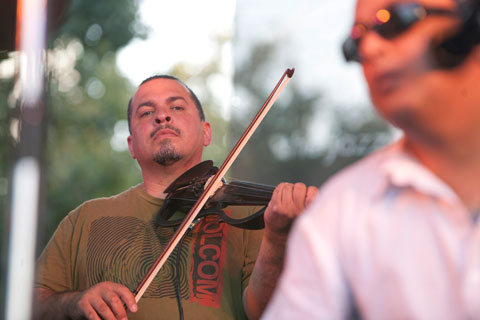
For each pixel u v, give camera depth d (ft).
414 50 3.43
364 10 3.60
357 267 3.42
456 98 3.41
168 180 8.87
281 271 7.40
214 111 41.32
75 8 34.37
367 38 3.55
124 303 7.66
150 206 8.66
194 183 8.46
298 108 21.06
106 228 8.59
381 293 3.37
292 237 3.64
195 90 40.68
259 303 7.63
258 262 7.55
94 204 8.91
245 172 21.38
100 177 35.50
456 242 3.30
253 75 22.50
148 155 8.77
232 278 8.17
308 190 7.00
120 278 8.25
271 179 21.18
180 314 7.86
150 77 9.28
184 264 8.10
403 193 3.43
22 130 4.72
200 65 40.22
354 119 19.01
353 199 3.49
